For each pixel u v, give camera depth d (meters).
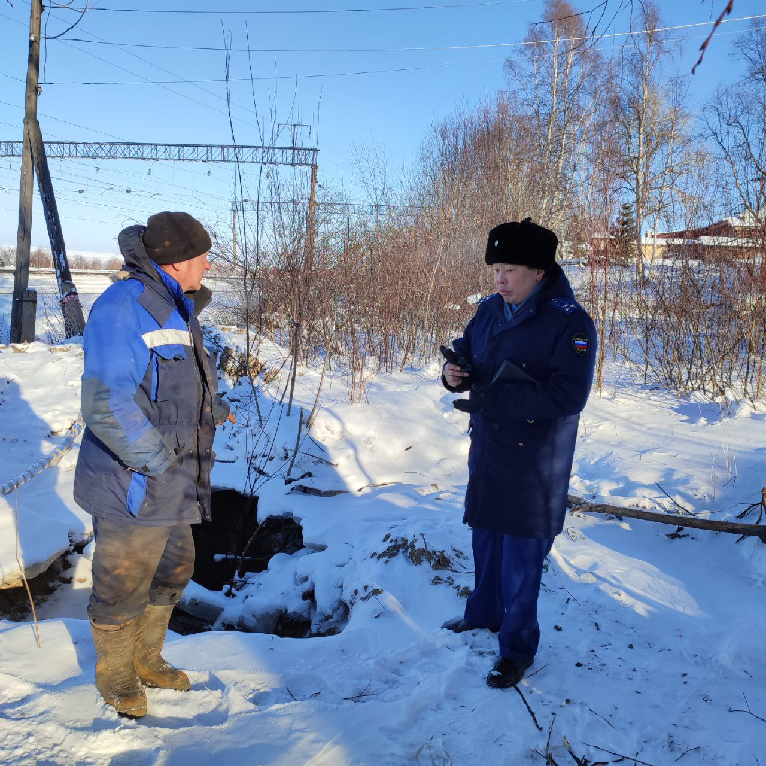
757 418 7.09
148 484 2.26
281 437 6.30
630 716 2.59
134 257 2.29
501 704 2.63
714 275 9.01
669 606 3.55
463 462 6.57
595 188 9.89
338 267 9.11
